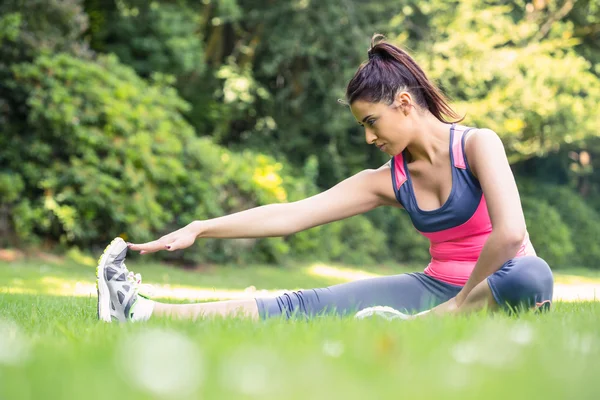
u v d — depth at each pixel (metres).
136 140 13.10
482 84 21.73
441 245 3.81
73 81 12.95
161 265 13.45
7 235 12.16
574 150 29.80
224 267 14.58
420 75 3.66
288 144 20.69
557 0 25.23
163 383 1.29
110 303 3.58
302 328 2.51
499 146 3.57
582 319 2.94
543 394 1.30
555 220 24.55
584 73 24.23
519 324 2.55
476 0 22.00
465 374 1.45
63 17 13.82
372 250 19.97
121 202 12.83
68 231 12.56
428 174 3.72
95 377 1.39
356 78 3.63
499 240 3.34
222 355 1.68
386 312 3.50
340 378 1.37
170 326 2.68
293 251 17.17
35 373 1.46
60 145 12.84
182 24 18.59
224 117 20.09
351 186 3.99
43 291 8.54
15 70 12.59
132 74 14.90
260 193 15.34
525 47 22.77
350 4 19.84
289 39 19.53
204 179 14.38
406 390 1.29
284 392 1.23
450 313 3.38
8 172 12.51
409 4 21.61
